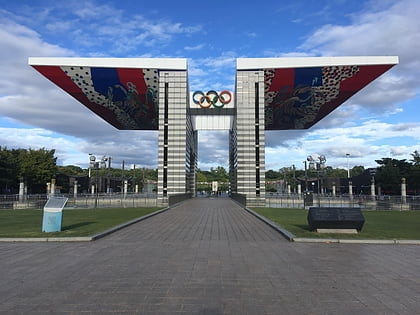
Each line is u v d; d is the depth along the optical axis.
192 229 14.20
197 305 5.10
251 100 37.22
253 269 7.29
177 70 37.44
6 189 57.41
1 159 48.88
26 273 6.93
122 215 20.55
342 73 35.56
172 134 37.84
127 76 36.91
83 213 22.41
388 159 58.72
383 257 8.60
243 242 10.85
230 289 5.88
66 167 98.94
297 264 7.79
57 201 12.98
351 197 39.84
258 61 36.62
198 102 44.72
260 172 37.00
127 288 5.92
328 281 6.41
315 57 34.78
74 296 5.49
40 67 34.72
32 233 12.21
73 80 37.34
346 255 8.83
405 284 6.23
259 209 27.36
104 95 41.25
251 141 37.19
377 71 34.84
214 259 8.27
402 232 12.97
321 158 35.44
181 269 7.27
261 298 5.43
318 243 10.69
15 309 4.93
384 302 5.26
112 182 90.19
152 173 112.12
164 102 37.78
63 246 10.06
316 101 42.56
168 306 5.05
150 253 9.00
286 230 13.06
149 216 19.78
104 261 8.02
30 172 55.44
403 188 38.84
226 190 97.75
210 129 54.97
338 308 5.00
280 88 38.78
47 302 5.21
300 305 5.12
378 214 24.84
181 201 37.34
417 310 4.93
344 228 12.48
